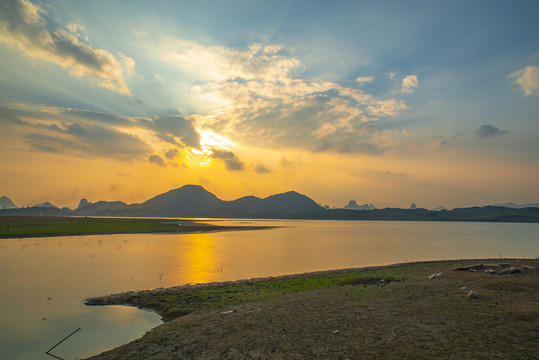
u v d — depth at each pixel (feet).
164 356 39.52
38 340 49.73
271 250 187.93
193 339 44.80
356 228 556.92
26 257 136.56
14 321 58.03
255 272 113.80
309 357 37.83
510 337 41.34
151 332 48.21
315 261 144.87
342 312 55.77
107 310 64.39
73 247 174.91
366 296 67.82
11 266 114.93
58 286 85.35
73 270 109.09
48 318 59.82
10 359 43.21
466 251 193.36
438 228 570.46
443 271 98.89
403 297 65.62
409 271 104.06
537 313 51.01
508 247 219.61
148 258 141.49
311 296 69.51
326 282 87.45
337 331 46.11
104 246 183.52
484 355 36.32
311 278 95.30
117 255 148.05
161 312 62.85
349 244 237.25
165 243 212.23
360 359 36.78
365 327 47.50
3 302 69.87
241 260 143.43
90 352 45.37
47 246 178.29
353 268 121.29
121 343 48.57
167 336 46.29
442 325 47.06
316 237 310.86
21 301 70.79
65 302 70.38
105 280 94.43
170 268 117.39
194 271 112.78
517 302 58.44
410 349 38.93
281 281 91.09
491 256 170.40
